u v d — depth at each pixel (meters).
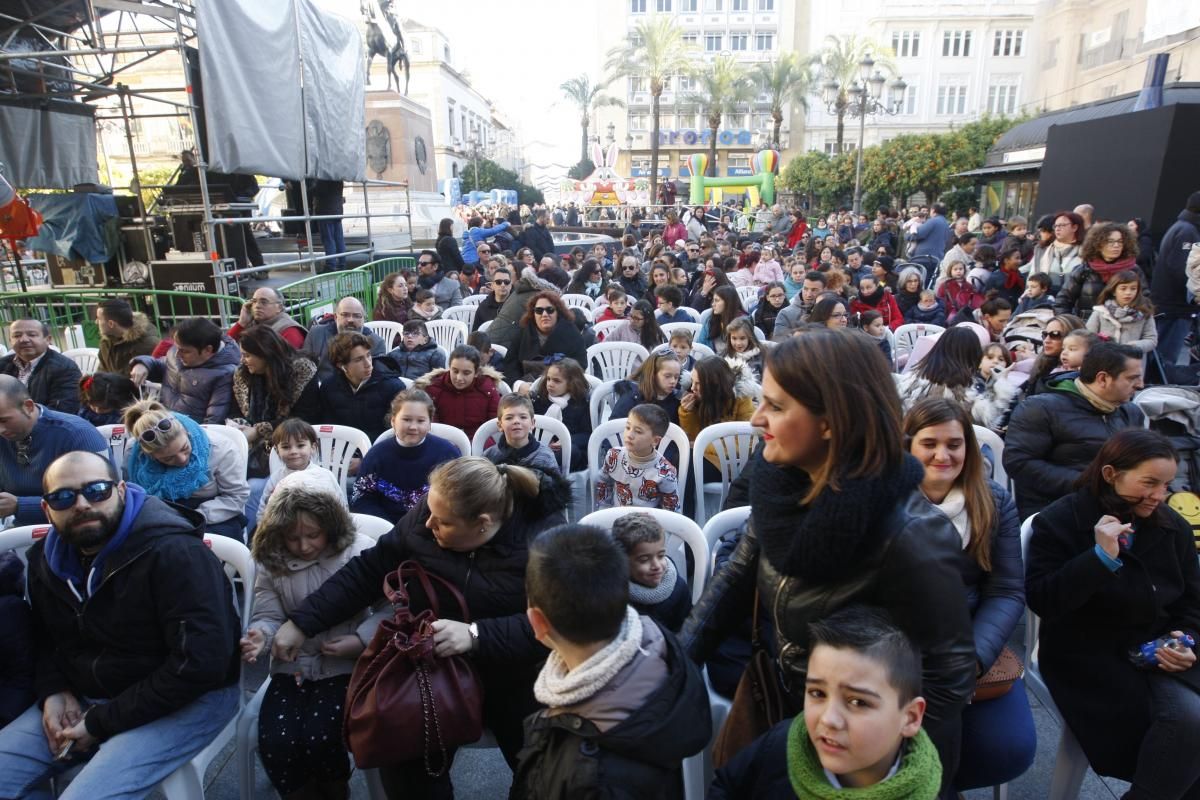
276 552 2.39
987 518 2.15
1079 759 2.31
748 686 1.78
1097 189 10.26
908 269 8.13
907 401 4.18
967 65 45.94
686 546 3.39
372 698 1.94
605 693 1.49
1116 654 2.24
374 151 19.22
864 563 1.36
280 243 13.23
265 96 8.66
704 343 6.41
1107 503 2.26
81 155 10.79
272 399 4.36
